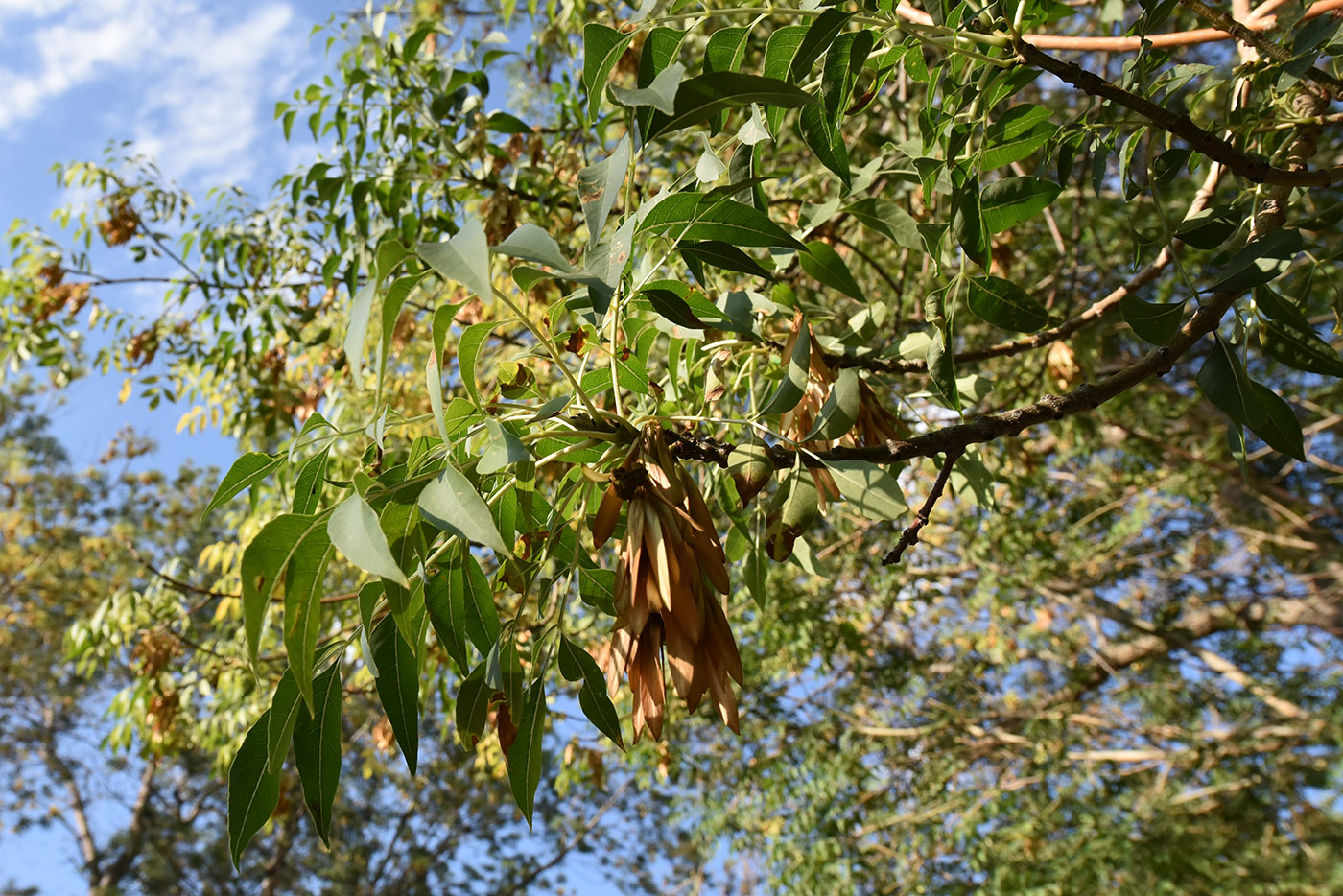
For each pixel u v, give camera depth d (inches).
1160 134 98.7
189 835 712.4
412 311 194.4
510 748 58.7
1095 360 202.1
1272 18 80.8
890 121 168.1
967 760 333.1
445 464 46.5
